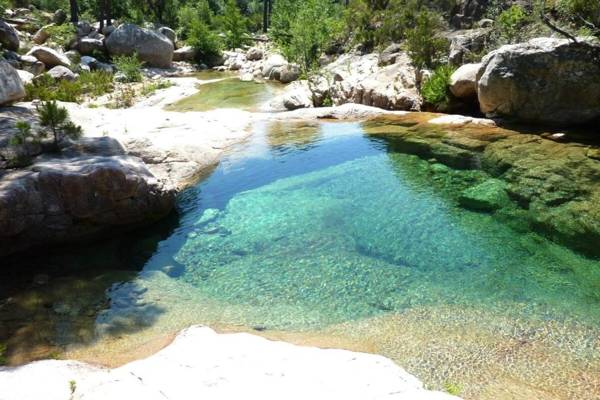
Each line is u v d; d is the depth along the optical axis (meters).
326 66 25.11
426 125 13.29
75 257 7.45
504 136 11.73
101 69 25.83
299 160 11.27
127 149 10.87
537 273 6.33
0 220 6.81
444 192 9.06
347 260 6.95
